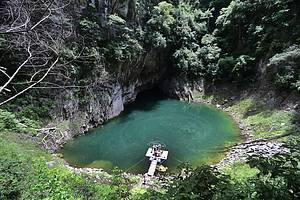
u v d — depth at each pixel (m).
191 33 29.64
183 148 18.36
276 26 23.80
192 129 21.38
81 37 20.09
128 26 24.75
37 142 14.60
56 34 14.66
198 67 28.61
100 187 10.12
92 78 20.55
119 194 10.08
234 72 26.16
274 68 22.27
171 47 29.44
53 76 17.77
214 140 19.42
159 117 23.73
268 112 20.72
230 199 4.26
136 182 13.30
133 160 16.86
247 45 26.70
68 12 18.77
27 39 11.71
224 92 26.92
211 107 26.17
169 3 29.61
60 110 18.53
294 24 22.58
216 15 32.00
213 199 4.34
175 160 16.80
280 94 21.06
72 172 12.13
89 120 20.73
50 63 16.66
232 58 26.61
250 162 4.00
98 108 21.47
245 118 22.20
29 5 11.60
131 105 26.70
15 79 16.48
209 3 32.59
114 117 23.42
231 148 17.50
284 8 23.05
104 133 20.42
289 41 22.03
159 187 12.33
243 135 19.83
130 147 18.50
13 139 13.13
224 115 24.14
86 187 9.76
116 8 23.31
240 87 25.91
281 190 3.88
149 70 28.81
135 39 25.00
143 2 26.45
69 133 18.77
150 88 30.97
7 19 11.70
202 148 18.28
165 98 29.11
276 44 22.83
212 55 28.25
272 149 15.14
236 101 25.12
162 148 18.31
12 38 12.97
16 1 11.22
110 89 22.80
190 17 30.14
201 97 27.97
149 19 26.84
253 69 25.20
